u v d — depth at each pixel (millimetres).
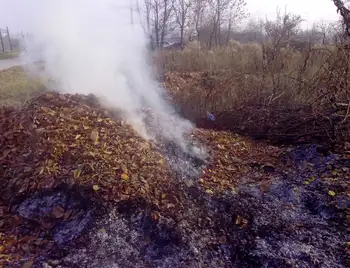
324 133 4598
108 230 2951
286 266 2684
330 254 2760
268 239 2988
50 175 3334
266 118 5344
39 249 2840
